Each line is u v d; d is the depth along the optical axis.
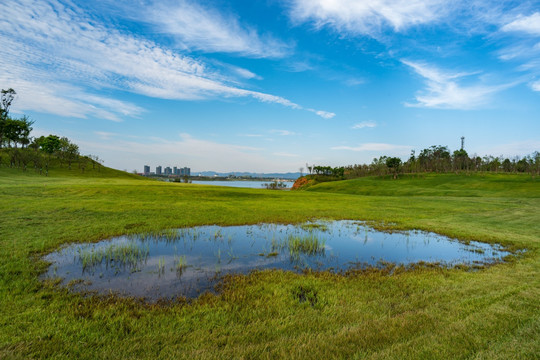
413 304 5.68
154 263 8.80
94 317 5.00
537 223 17.16
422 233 14.52
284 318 5.13
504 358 3.87
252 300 5.92
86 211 17.59
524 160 107.19
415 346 4.18
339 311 5.39
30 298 5.70
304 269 8.42
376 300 5.95
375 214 21.22
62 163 82.19
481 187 61.97
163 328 4.67
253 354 4.02
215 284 6.98
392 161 101.50
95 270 7.88
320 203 28.89
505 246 11.63
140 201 24.09
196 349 4.14
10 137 80.94
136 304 5.63
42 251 9.34
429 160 135.25
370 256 10.16
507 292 6.23
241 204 25.88
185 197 29.33
